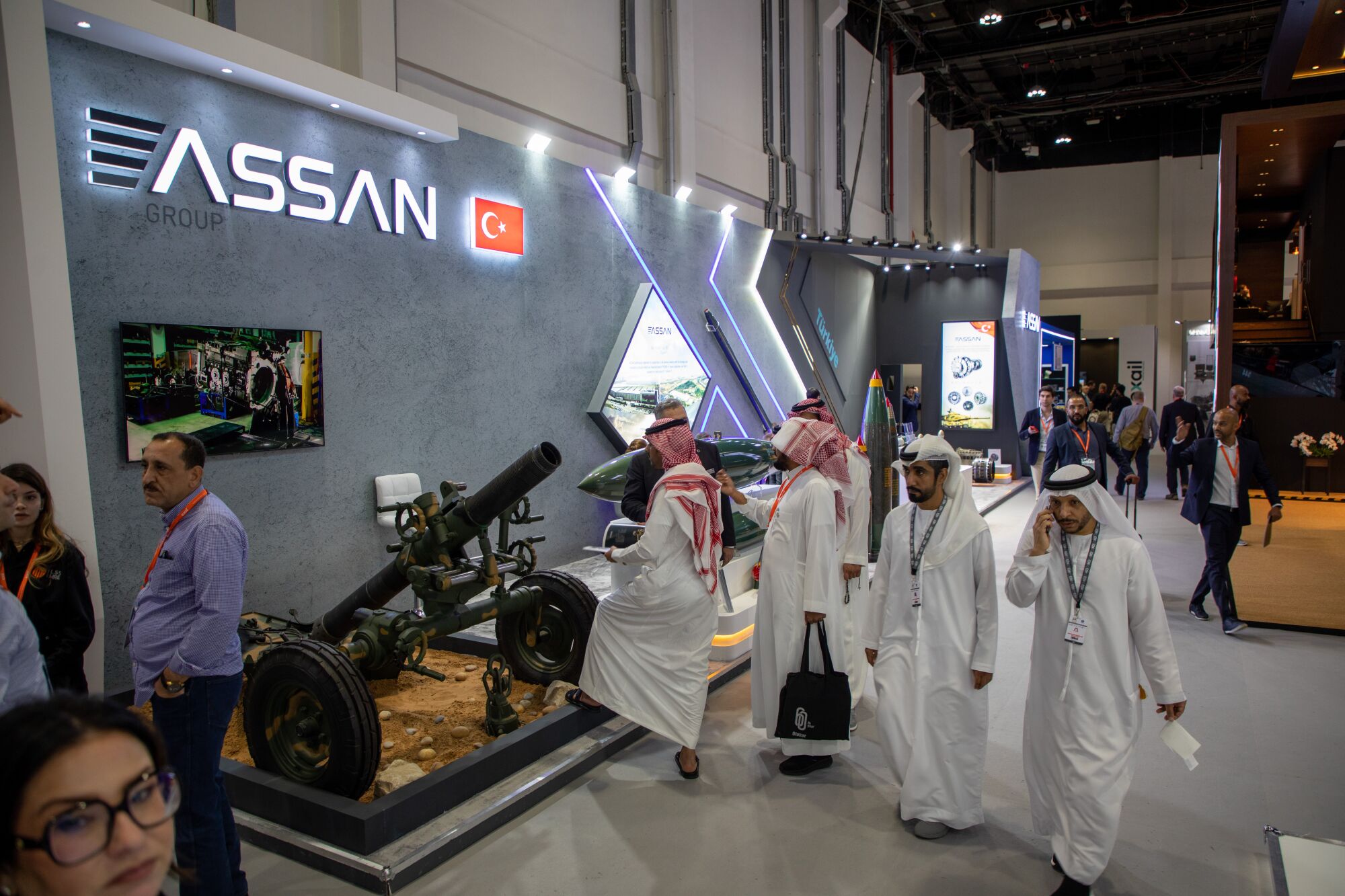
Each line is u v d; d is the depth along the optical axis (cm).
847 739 360
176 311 500
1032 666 303
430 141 666
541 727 381
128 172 475
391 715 429
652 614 379
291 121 563
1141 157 2281
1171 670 277
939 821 321
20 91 406
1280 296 1523
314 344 576
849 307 1520
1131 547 282
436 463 677
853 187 1366
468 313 705
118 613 473
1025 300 1562
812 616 363
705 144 1118
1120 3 1469
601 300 869
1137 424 1155
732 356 1106
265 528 551
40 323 416
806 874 301
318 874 304
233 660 265
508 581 678
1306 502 1018
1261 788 363
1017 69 1847
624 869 305
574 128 880
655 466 396
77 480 433
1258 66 1756
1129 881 295
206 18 539
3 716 97
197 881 253
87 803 93
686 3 1026
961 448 1580
